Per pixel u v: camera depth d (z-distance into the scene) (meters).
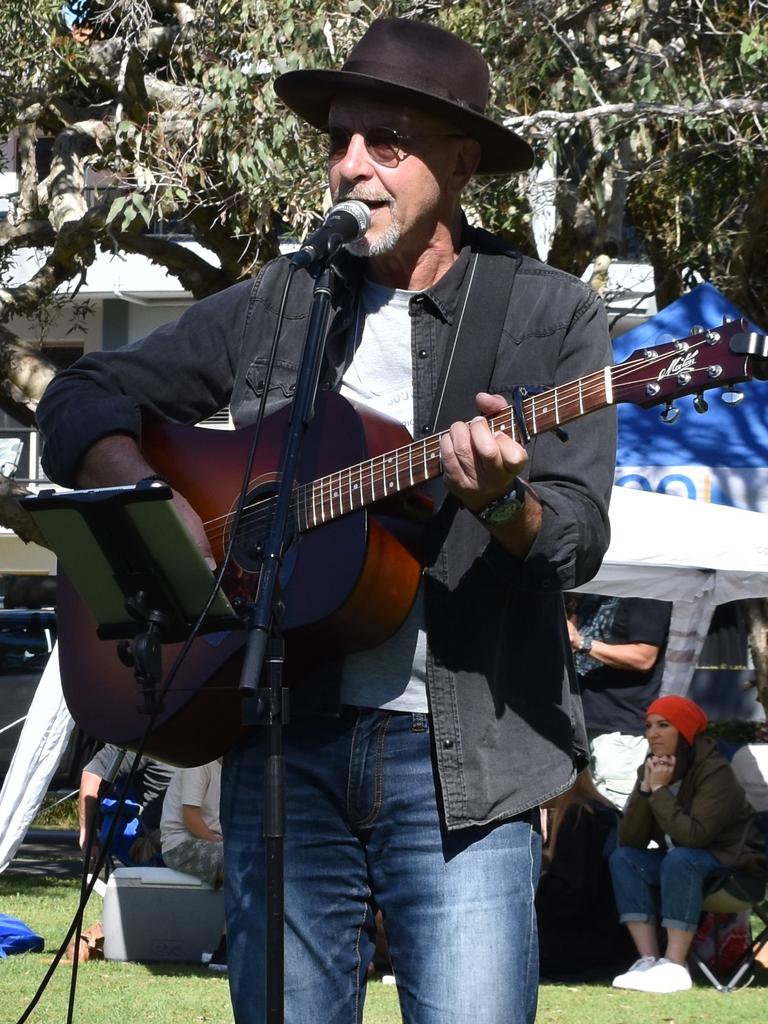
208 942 14.37
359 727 5.55
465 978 5.33
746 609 23.31
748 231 23.14
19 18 20.56
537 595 5.60
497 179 20.16
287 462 5.73
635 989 13.26
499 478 4.99
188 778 14.48
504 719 5.48
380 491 5.69
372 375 6.02
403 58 5.91
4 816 16.44
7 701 27.53
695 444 18.38
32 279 26.42
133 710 6.19
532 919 5.50
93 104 27.17
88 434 6.23
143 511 5.32
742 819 13.68
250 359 6.31
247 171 18.55
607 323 5.88
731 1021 11.84
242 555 6.10
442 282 5.88
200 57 20.03
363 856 5.64
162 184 19.88
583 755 5.81
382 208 5.87
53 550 5.59
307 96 6.13
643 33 20.62
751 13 19.23
